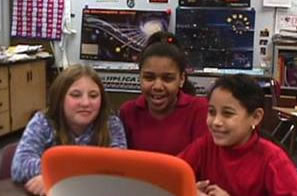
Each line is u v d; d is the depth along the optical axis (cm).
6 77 493
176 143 175
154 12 559
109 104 172
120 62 571
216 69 543
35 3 582
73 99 160
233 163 141
